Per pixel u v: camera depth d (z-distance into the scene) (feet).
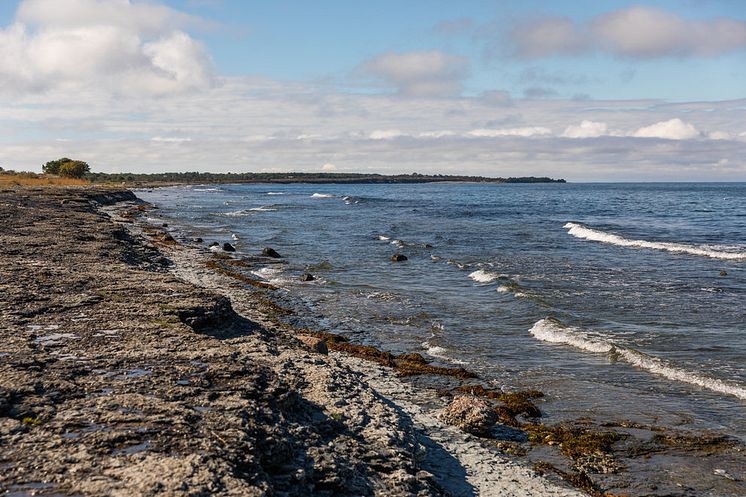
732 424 45.01
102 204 271.08
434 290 97.09
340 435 33.81
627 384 53.78
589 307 82.12
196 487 22.35
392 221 236.22
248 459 25.57
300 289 97.09
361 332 71.67
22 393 30.68
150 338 43.24
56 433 26.63
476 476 36.19
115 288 61.00
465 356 62.54
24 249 89.04
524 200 433.48
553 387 53.31
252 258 129.29
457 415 44.21
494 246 153.07
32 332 43.55
